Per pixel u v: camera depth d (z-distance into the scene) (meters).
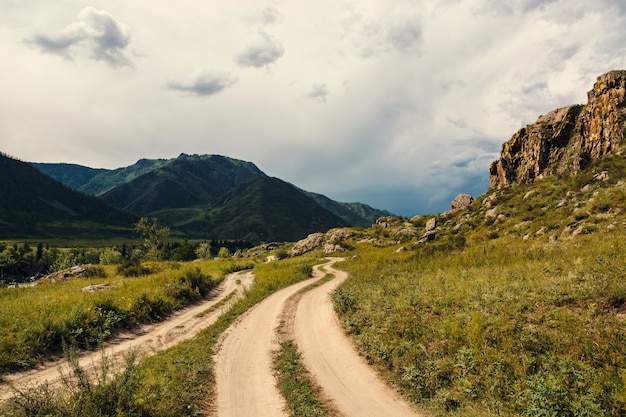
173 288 26.67
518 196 51.91
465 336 11.65
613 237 22.48
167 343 16.94
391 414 8.96
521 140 61.50
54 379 12.05
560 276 15.76
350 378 11.48
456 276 21.64
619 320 10.62
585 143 48.59
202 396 10.62
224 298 29.62
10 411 8.64
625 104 44.25
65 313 16.72
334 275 41.81
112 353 14.68
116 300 20.70
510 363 9.66
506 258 25.34
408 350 12.00
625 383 7.79
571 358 9.27
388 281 25.55
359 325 16.23
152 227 110.81
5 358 12.59
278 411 9.57
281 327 18.66
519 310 12.87
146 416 8.78
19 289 29.66
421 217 90.81
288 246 117.25
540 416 7.48
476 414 8.16
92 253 163.00
